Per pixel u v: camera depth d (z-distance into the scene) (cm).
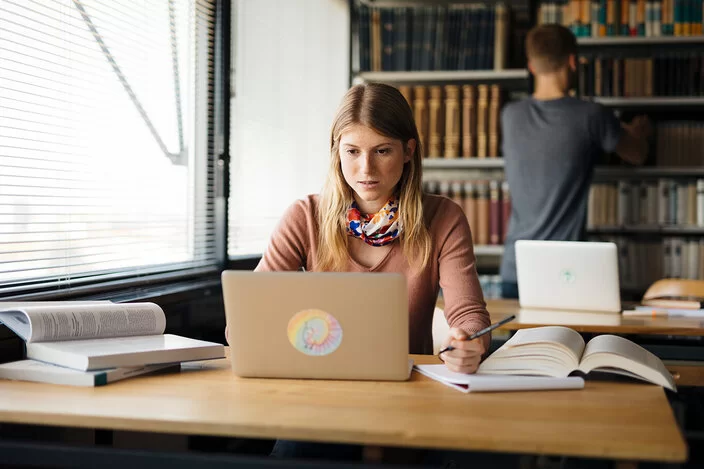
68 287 213
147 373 160
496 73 409
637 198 409
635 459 112
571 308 281
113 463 125
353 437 119
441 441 116
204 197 300
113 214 240
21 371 153
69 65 221
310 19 397
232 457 122
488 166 418
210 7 295
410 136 192
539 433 118
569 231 360
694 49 418
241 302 154
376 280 150
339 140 195
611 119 354
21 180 206
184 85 289
